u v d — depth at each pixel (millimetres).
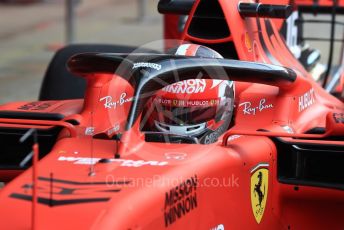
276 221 8805
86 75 9117
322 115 10008
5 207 6383
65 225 6117
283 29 12852
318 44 27047
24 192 6555
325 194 8547
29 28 33250
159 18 36938
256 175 8195
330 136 8523
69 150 7535
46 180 6750
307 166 8648
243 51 10016
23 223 6215
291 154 8695
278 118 9133
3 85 22578
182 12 10633
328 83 14109
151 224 6512
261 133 8016
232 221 7789
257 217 8297
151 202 6535
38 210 6281
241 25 10078
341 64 15312
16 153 9102
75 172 6941
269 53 10789
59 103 9930
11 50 28297
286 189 8742
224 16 9891
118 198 6422
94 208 6285
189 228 7066
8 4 40562
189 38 10141
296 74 9297
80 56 8750
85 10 39750
